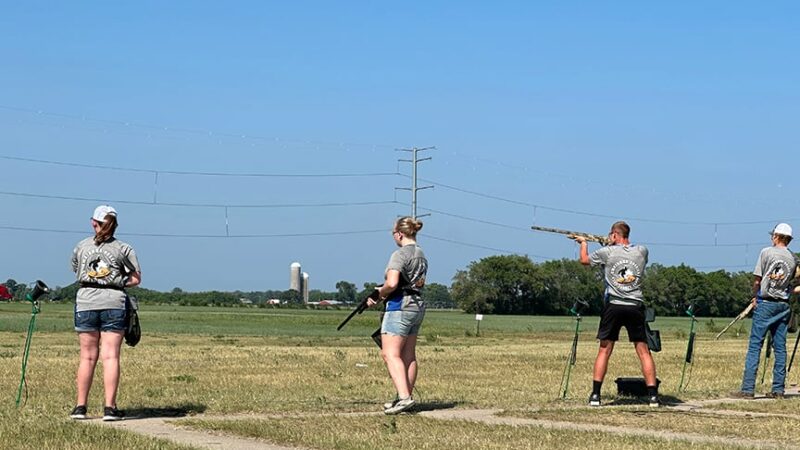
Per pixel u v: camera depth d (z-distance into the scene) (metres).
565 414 12.39
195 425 11.15
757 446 10.07
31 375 16.92
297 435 10.38
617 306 13.32
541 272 121.00
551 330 59.25
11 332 39.28
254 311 99.94
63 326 45.47
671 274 106.50
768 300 14.88
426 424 11.27
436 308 162.75
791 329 15.15
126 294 11.88
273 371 18.78
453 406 13.20
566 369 20.08
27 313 70.19
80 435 10.21
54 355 22.56
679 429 11.22
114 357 11.72
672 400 14.17
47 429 10.53
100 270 11.74
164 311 89.62
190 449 9.53
